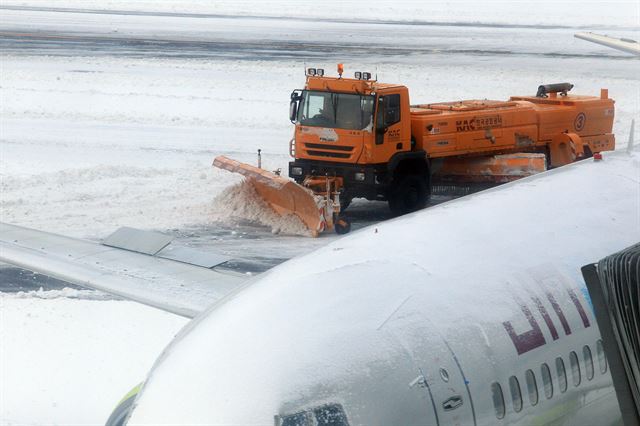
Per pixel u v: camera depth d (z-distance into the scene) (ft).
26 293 91.66
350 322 41.50
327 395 38.04
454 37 404.77
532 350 45.11
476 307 44.91
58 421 64.54
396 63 296.51
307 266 46.96
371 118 117.91
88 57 291.17
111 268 70.13
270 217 123.34
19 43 322.14
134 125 198.39
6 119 199.52
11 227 79.66
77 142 178.50
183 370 40.06
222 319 43.19
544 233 54.39
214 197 135.54
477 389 41.55
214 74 264.93
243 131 194.49
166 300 64.18
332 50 331.98
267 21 467.93
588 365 48.60
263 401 37.55
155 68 272.92
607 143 148.25
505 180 131.54
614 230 57.16
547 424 45.62
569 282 50.34
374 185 119.44
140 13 495.00
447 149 127.75
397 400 38.88
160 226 120.37
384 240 50.08
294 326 41.19
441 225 53.01
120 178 148.15
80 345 77.71
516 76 274.77
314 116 121.60
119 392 69.21
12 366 73.31
